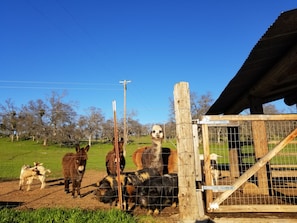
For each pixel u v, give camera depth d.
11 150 56.38
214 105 11.84
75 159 9.63
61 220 6.11
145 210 7.28
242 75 7.53
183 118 6.32
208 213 6.29
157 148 9.30
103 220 6.00
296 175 8.71
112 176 7.95
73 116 77.38
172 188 7.52
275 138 8.13
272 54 6.32
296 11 4.38
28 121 73.19
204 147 6.37
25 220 6.16
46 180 14.80
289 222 5.80
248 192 8.23
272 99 11.03
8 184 13.45
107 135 80.56
